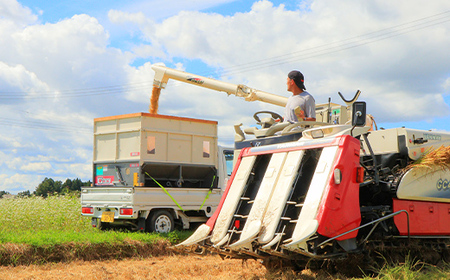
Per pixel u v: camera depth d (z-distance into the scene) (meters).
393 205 6.64
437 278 5.93
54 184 22.78
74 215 12.95
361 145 7.49
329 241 5.45
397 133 7.39
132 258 8.87
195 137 11.80
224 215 6.17
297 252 5.27
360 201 7.00
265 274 6.42
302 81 7.23
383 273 5.88
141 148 10.83
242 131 7.34
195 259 8.80
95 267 7.74
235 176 6.56
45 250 8.30
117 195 10.69
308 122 6.49
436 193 7.21
